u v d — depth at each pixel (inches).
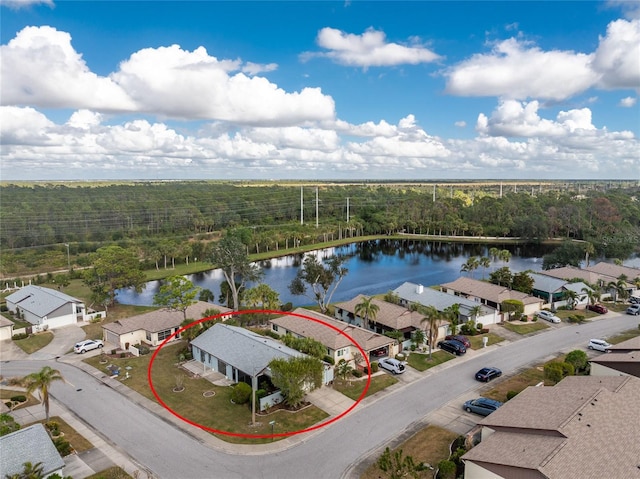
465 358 2095.2
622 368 1723.7
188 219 6875.0
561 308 2935.5
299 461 1311.5
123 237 5836.6
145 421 1541.6
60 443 1344.7
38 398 1712.6
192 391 1769.2
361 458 1326.3
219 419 1552.7
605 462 1043.9
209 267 4685.0
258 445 1393.9
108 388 1803.6
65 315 2652.6
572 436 1119.6
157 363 2057.1
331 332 2133.4
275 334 2356.1
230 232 5388.8
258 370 1716.3
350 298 3503.9
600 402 1295.5
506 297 2839.6
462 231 7155.5
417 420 1541.6
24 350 2260.1
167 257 4761.3
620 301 3085.6
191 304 2561.5
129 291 3873.0
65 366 2046.0
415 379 1870.1
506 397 1685.5
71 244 5108.3
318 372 1605.6
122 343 2262.6
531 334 2439.7
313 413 1593.3
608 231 6008.9
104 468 1275.8
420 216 7691.9
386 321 2409.0
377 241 6968.5
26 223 5812.0
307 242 6235.2
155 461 1311.5
